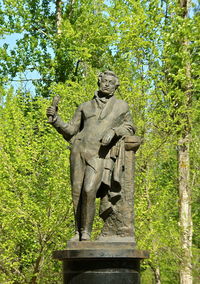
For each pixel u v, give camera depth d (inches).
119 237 314.5
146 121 614.5
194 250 757.9
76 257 288.8
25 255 569.3
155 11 650.8
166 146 657.6
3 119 627.8
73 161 319.3
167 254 626.5
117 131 318.0
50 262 591.8
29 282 573.0
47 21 916.6
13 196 564.1
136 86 615.2
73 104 637.9
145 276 850.1
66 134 328.2
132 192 318.3
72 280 292.2
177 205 706.8
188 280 682.2
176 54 653.3
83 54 724.7
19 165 582.2
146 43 633.6
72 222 582.2
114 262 292.5
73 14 902.4
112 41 652.7
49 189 560.4
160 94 626.2
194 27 661.9
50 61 892.0
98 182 312.0
